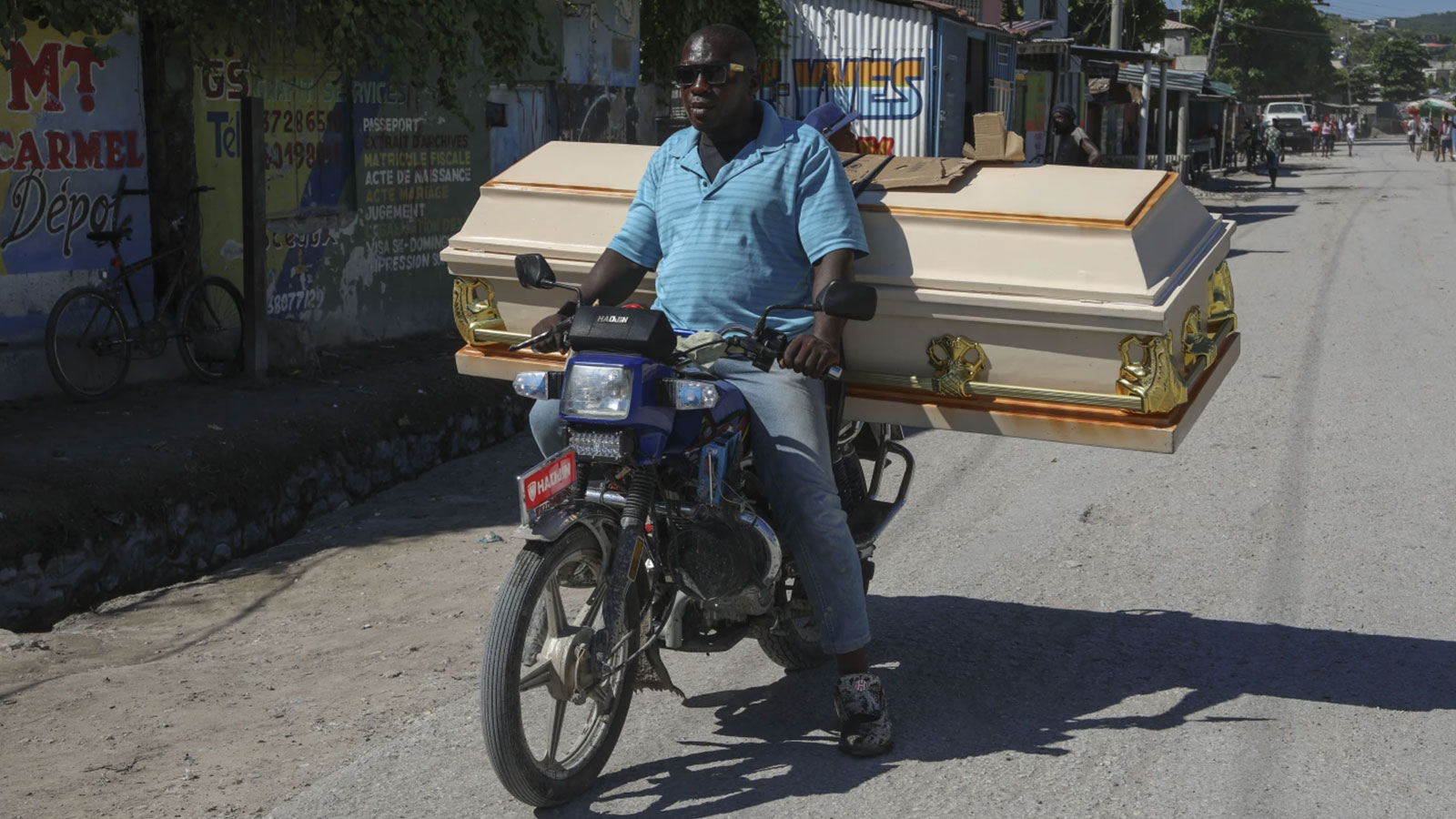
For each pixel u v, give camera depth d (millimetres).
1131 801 3467
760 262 3676
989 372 3752
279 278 9242
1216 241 4027
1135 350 3541
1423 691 4199
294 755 3883
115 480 6012
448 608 5480
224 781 3697
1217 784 3559
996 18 26688
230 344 8531
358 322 10133
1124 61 29188
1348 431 7918
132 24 7871
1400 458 7281
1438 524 6059
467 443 8727
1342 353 10594
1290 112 67750
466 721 4117
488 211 4367
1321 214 26891
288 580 6051
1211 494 6641
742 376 3684
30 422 6781
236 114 8773
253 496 6660
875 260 3801
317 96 9539
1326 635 4715
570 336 3396
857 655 3768
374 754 3857
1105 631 4805
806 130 3709
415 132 10617
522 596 3258
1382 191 34750
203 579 6109
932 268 3719
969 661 4520
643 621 3662
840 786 3578
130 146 7969
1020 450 7762
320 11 9086
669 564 3559
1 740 4027
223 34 8523
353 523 7055
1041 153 24484
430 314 11016
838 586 3697
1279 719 3984
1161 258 3633
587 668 3369
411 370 9062
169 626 5391
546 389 3471
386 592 5805
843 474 4270
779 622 4047
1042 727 3959
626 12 13672
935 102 16500
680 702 4250
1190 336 3729
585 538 3449
